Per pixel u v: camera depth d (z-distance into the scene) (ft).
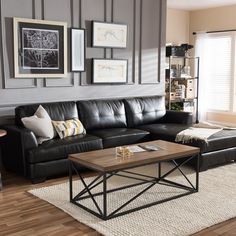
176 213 10.85
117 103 18.29
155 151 12.12
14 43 15.80
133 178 13.42
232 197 12.17
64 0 17.24
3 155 15.15
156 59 21.22
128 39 19.81
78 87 18.17
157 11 20.92
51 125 14.87
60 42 17.17
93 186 11.98
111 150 12.42
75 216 10.67
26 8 16.10
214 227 10.02
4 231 9.75
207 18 26.32
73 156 11.57
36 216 10.74
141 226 9.98
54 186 13.29
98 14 18.49
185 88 25.08
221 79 26.37
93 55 18.57
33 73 16.48
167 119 19.70
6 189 13.05
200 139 14.92
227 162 16.61
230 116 26.12
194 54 27.25
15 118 15.55
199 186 13.25
